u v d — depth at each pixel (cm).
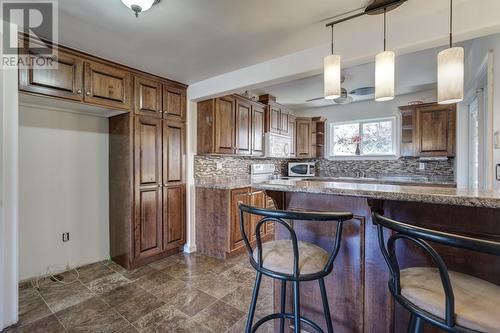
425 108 391
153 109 293
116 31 195
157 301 214
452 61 125
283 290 145
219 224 316
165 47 223
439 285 91
